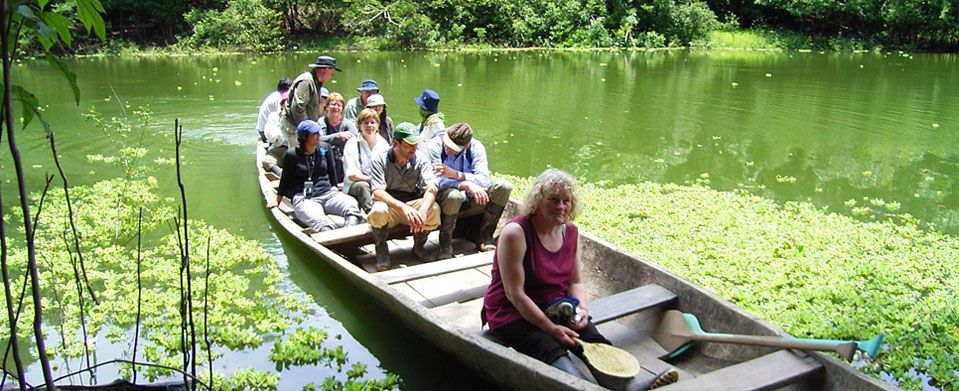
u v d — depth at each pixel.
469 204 5.73
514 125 11.90
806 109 13.70
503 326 3.78
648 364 4.07
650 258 6.00
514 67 20.44
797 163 9.77
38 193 7.66
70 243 6.12
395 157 5.64
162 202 7.53
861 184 8.81
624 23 28.38
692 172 9.25
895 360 4.38
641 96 15.06
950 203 8.07
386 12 26.36
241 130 11.27
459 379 4.32
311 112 8.02
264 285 5.58
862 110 13.65
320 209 6.39
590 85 16.66
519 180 8.57
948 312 4.98
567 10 28.19
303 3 26.70
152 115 12.24
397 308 4.41
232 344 4.60
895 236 6.70
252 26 24.86
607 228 6.79
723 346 4.08
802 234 6.64
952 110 13.77
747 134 11.46
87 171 8.77
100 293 5.26
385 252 5.52
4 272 1.82
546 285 3.77
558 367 3.53
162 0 25.36
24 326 4.68
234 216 7.17
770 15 32.06
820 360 3.49
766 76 18.73
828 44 29.25
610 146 10.55
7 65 1.60
